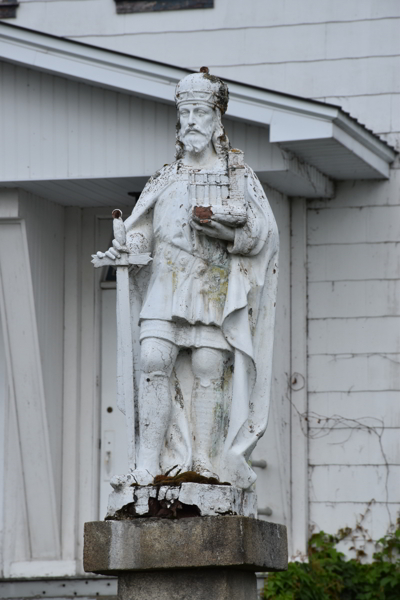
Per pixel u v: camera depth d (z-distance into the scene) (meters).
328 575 23.47
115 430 25.75
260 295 16.44
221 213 15.92
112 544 15.53
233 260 16.34
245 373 16.20
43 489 24.92
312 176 23.84
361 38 25.31
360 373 24.61
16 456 25.45
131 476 15.81
